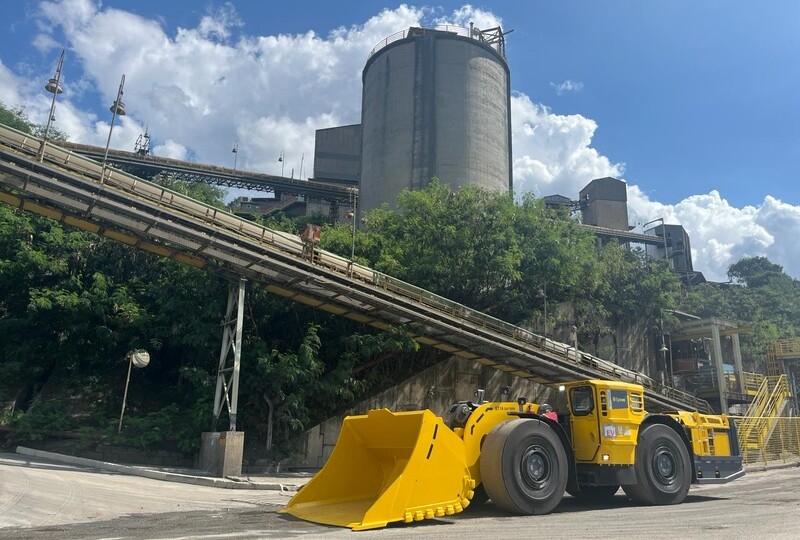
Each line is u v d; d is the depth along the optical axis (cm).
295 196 8238
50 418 2334
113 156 6228
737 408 4356
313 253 2348
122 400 2662
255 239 2258
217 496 1434
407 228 3341
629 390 1249
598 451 1177
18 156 1831
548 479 1070
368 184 7294
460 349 2852
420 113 7031
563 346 3092
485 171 7025
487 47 7612
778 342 4759
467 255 3153
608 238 8625
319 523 907
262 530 836
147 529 838
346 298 2469
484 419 1110
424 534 804
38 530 819
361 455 1096
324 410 2723
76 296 2608
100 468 1912
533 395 3456
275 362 2555
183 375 2406
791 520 938
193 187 4534
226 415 2372
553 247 3334
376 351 2662
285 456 2486
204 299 2630
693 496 1398
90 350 2772
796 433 2855
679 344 4603
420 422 970
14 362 2575
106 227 2081
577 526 890
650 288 4359
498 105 7506
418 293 2638
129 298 2742
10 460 1848
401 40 7444
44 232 2862
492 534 803
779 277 8088
